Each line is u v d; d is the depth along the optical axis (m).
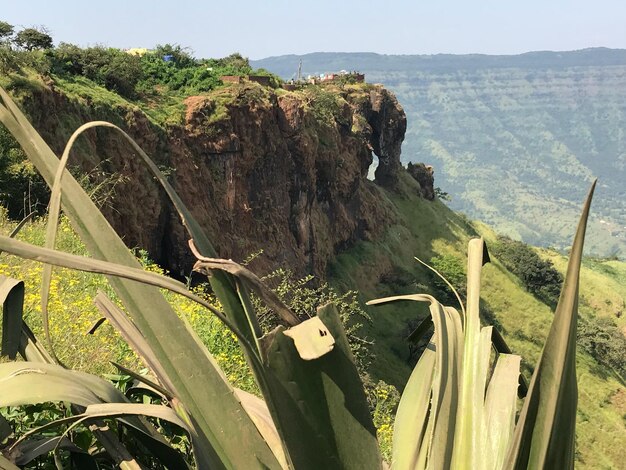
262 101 43.69
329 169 55.84
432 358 1.92
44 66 28.80
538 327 68.00
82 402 1.53
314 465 1.48
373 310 55.34
